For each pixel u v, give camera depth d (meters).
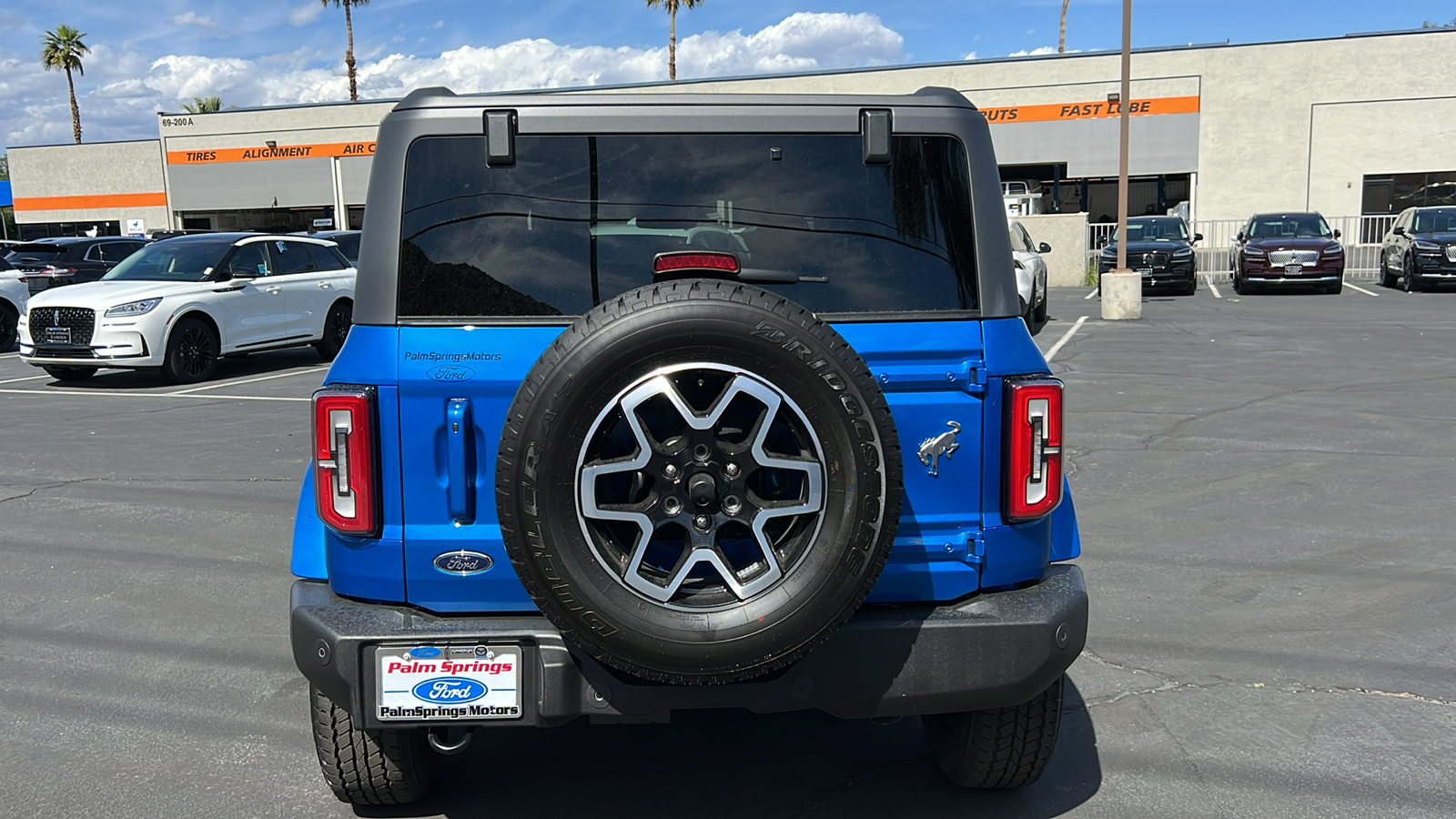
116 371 14.48
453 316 2.72
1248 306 20.03
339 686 2.65
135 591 5.44
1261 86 36.62
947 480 2.78
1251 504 6.74
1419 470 7.45
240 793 3.41
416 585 2.72
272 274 14.40
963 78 38.53
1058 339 15.41
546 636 2.63
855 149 2.83
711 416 2.41
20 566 5.84
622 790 3.41
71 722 3.96
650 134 2.79
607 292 2.77
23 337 12.91
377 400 2.68
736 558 2.68
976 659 2.69
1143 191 44.41
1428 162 35.72
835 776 3.50
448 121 2.75
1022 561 2.85
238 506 7.03
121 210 48.84
